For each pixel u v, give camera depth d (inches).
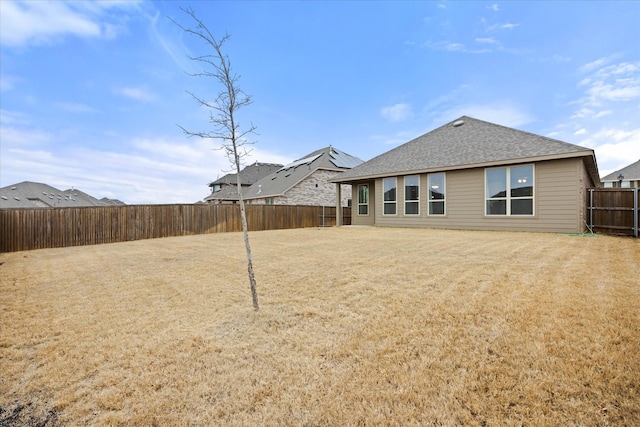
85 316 143.6
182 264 260.8
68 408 80.4
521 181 410.3
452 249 268.8
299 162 1115.3
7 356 107.7
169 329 126.3
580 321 112.9
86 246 440.8
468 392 79.2
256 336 116.7
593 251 245.4
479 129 536.1
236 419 74.0
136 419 75.2
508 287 153.2
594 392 76.6
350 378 87.7
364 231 490.9
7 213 406.3
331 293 159.6
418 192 520.7
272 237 453.7
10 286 202.8
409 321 120.8
